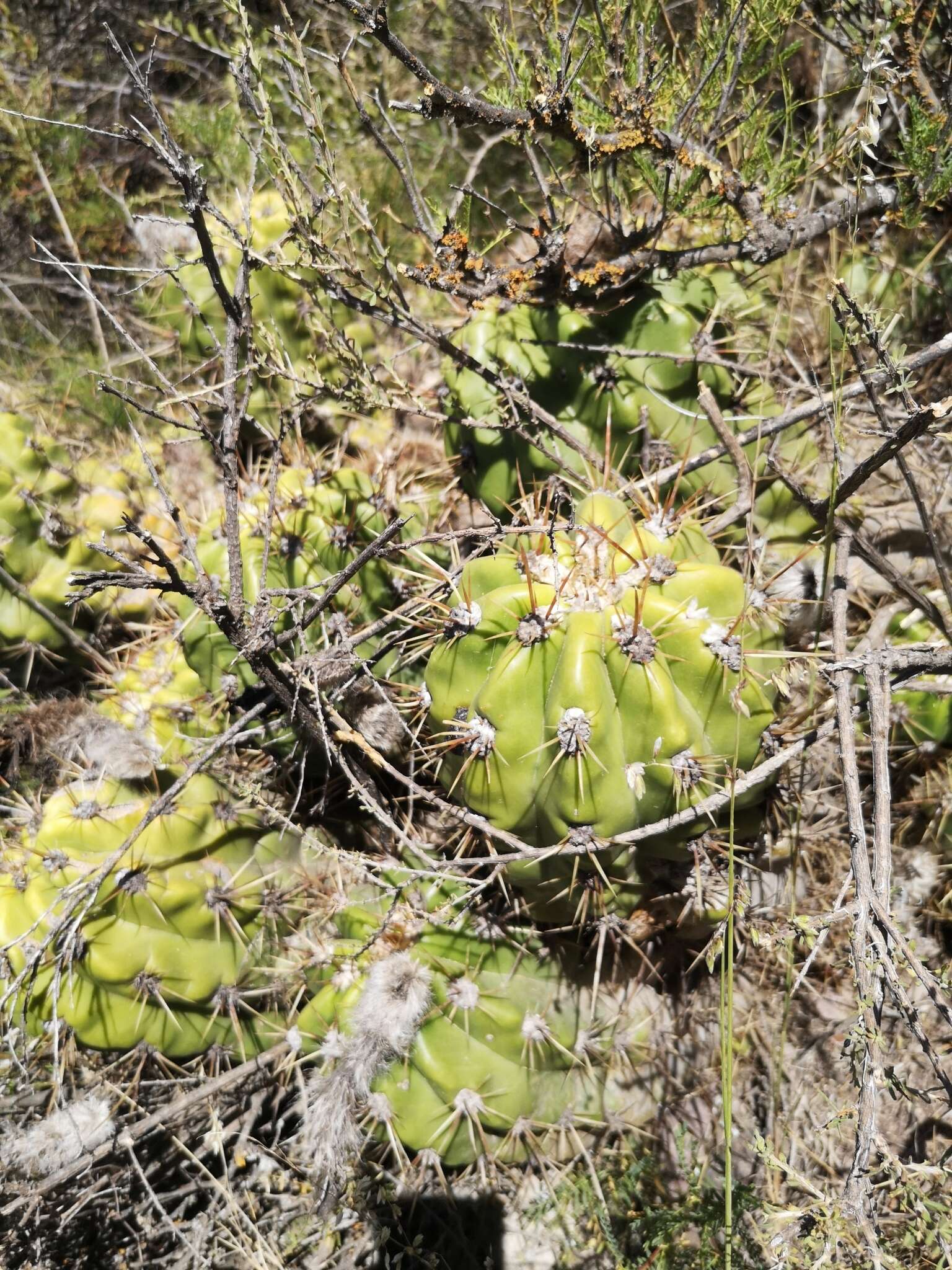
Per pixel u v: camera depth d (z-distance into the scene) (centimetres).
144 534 35
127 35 76
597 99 50
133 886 44
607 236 50
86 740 47
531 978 45
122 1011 45
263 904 47
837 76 58
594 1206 48
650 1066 48
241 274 41
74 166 72
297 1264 53
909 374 46
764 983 50
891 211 50
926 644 44
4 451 51
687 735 36
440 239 45
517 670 36
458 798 41
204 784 46
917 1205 33
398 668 49
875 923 37
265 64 63
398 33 65
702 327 48
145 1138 53
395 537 48
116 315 70
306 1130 47
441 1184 50
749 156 49
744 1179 49
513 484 49
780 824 46
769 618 42
